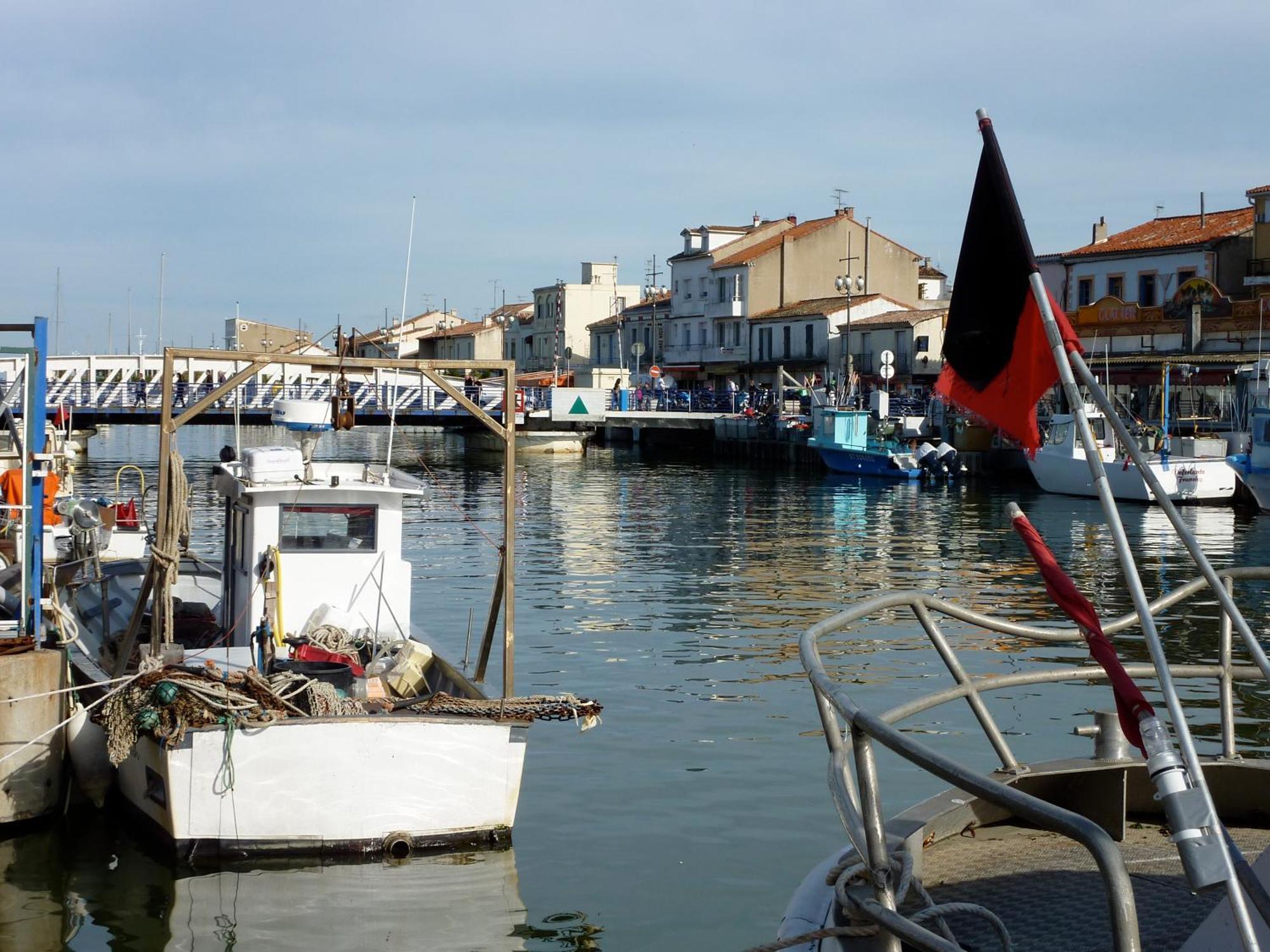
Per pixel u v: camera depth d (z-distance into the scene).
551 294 115.38
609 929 9.52
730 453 71.62
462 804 10.98
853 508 43.38
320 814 10.70
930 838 5.74
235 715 10.59
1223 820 6.00
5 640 11.72
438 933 9.45
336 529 13.79
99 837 11.29
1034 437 4.98
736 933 9.48
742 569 28.73
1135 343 57.03
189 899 9.97
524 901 10.01
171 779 10.48
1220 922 3.87
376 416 66.81
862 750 4.28
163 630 12.56
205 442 86.50
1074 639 5.82
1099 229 69.50
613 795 12.52
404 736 10.80
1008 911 5.09
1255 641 4.20
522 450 72.94
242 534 14.17
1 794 11.32
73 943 9.22
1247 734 14.20
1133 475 43.53
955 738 14.27
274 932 9.43
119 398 65.19
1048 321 4.61
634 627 21.36
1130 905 3.33
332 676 11.94
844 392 66.00
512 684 11.98
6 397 12.23
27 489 11.98
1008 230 5.03
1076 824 3.48
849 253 87.19
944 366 5.32
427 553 31.06
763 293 86.56
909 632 20.70
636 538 34.66
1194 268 59.62
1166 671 4.00
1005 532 36.22
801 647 4.93
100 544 17.27
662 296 106.06
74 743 11.85
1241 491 43.62
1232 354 52.19
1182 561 30.23
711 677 17.55
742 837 11.41
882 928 4.26
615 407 78.50
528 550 31.89
